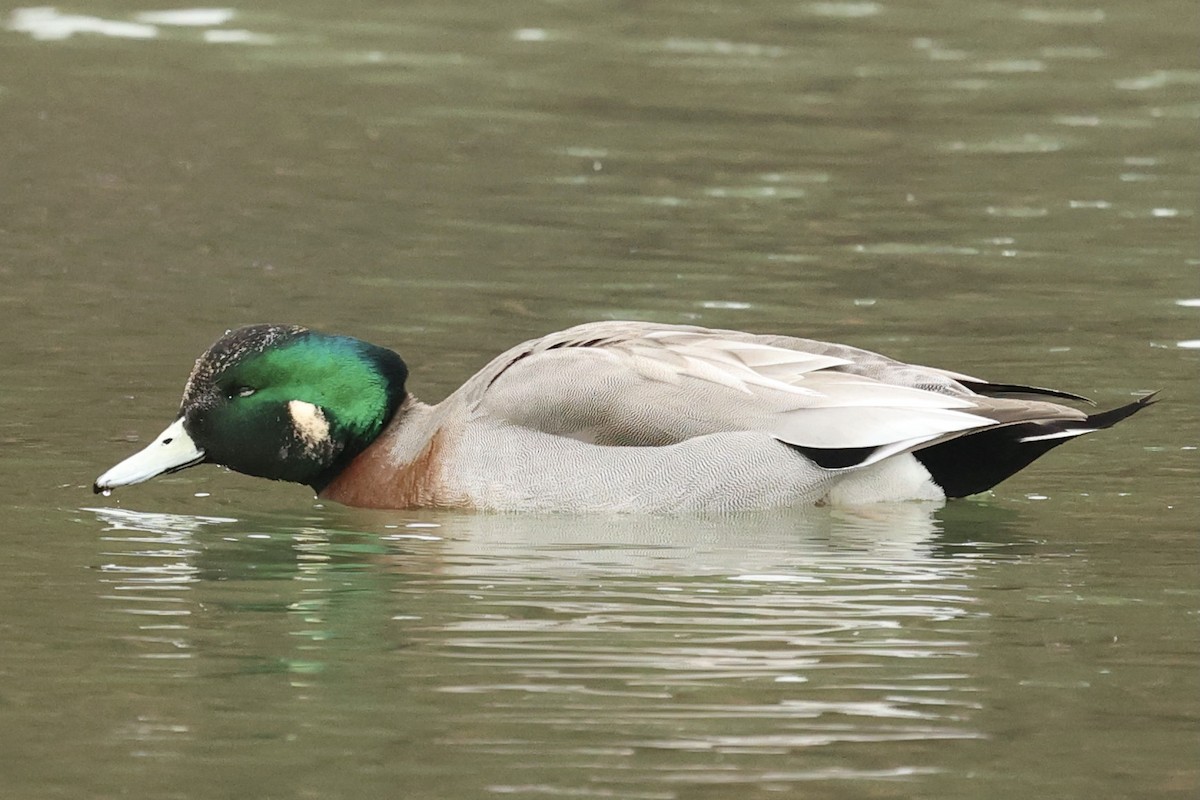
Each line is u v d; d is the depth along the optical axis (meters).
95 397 15.24
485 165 23.92
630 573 11.51
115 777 8.50
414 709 9.27
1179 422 14.76
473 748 8.80
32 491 13.22
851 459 12.59
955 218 21.61
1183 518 12.62
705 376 12.88
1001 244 20.47
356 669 9.82
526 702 9.34
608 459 12.77
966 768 8.58
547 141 25.19
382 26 32.25
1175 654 10.01
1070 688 9.52
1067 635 10.30
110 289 18.56
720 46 31.19
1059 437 12.51
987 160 24.39
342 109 26.67
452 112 26.64
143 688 9.57
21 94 26.91
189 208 21.78
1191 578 11.34
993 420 12.34
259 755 8.73
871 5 34.47
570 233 20.88
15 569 11.62
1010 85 28.62
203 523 12.83
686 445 12.70
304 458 13.44
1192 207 22.03
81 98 26.81
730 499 12.69
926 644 10.17
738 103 27.42
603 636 10.30
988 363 16.22
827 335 17.11
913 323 17.50
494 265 19.58
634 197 22.47
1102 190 22.84
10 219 21.12
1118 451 14.14
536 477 12.84
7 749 8.80
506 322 17.56
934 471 12.87
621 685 9.55
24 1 33.06
